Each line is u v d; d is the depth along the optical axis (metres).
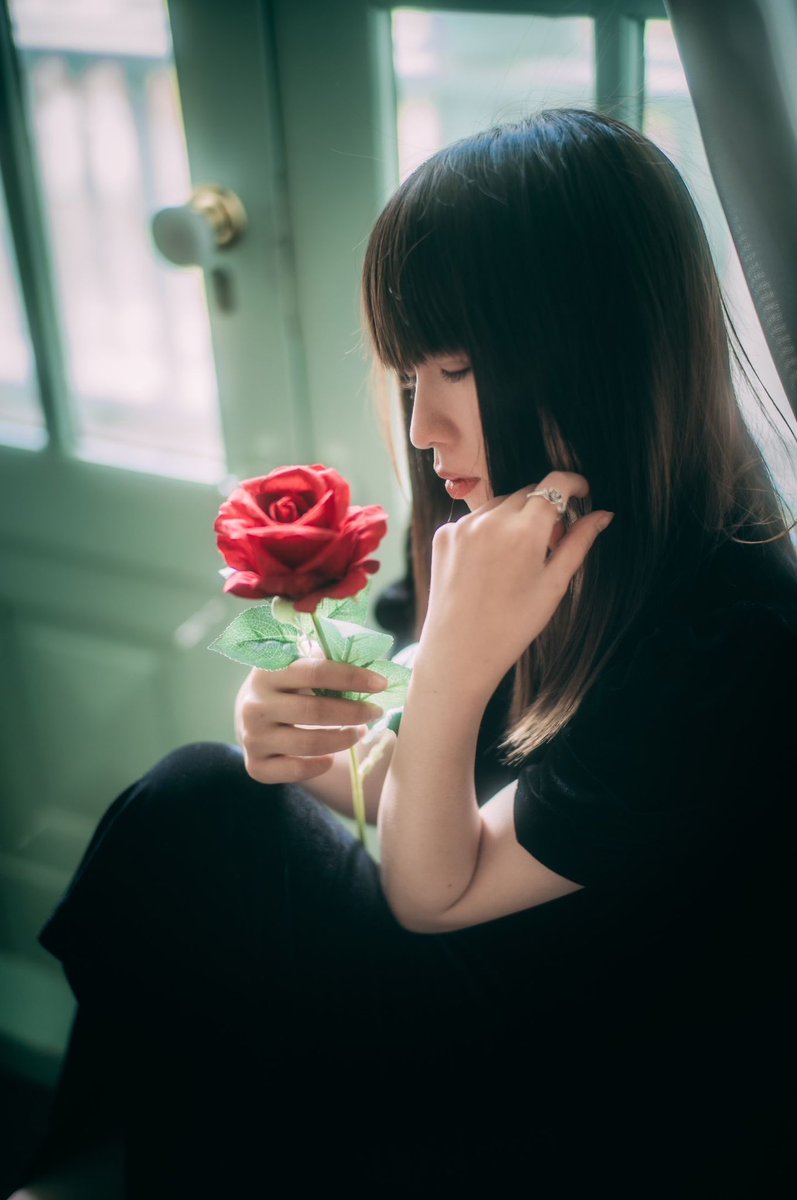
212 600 1.63
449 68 1.35
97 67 1.47
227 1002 1.18
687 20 1.10
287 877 1.18
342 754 1.30
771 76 1.09
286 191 1.43
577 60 1.30
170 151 1.49
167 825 1.19
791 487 1.27
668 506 1.10
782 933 1.12
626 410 1.07
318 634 1.11
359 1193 1.16
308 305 1.47
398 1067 1.17
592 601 1.12
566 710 1.13
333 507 1.00
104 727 1.75
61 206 1.54
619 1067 1.16
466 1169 1.15
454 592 1.07
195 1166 1.19
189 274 1.53
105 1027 1.23
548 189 1.05
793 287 1.12
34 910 1.86
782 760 1.07
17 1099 1.65
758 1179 1.14
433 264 1.05
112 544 1.65
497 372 1.06
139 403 1.61
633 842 1.08
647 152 1.08
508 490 1.11
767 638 1.06
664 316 1.07
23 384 1.66
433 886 1.11
